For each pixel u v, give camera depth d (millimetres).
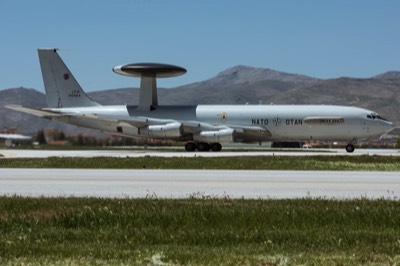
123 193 29859
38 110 89812
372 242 17547
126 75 94500
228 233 18766
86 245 17312
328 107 88938
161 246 17203
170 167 47875
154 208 23031
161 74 93250
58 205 24000
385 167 47875
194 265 14766
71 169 46062
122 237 18422
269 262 15008
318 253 16109
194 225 20500
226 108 91812
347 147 90250
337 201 25219
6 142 154750
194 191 30609
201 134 87312
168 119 92938
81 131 148625
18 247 16797
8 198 25859
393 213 21672
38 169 46062
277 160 53969
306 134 88625
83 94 97938
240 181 35500
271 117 89062
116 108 95750
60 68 98188
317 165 49125
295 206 23625
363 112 87562
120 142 138250
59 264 14898
